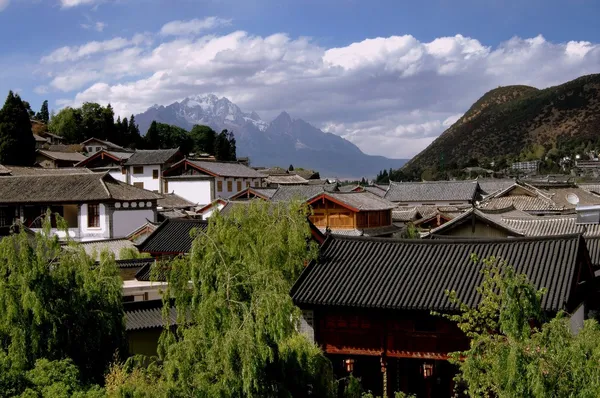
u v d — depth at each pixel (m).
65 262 22.73
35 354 21.47
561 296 22.33
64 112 140.12
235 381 16.41
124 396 17.19
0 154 93.12
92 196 57.34
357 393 20.12
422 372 26.47
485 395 16.47
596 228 39.88
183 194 89.69
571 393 14.14
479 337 17.27
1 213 58.53
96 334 22.64
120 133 139.25
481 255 26.06
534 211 61.28
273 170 135.12
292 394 18.12
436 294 24.11
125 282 34.91
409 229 57.72
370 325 25.45
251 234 25.89
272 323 16.78
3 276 21.94
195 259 19.14
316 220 55.72
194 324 19.52
